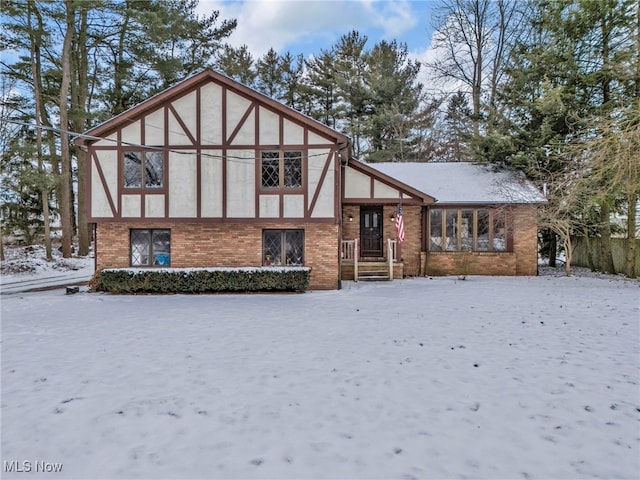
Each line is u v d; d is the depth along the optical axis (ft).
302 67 105.19
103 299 38.42
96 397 14.74
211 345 21.49
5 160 74.33
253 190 43.78
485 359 18.80
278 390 15.26
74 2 64.03
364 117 97.66
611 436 11.82
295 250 44.91
